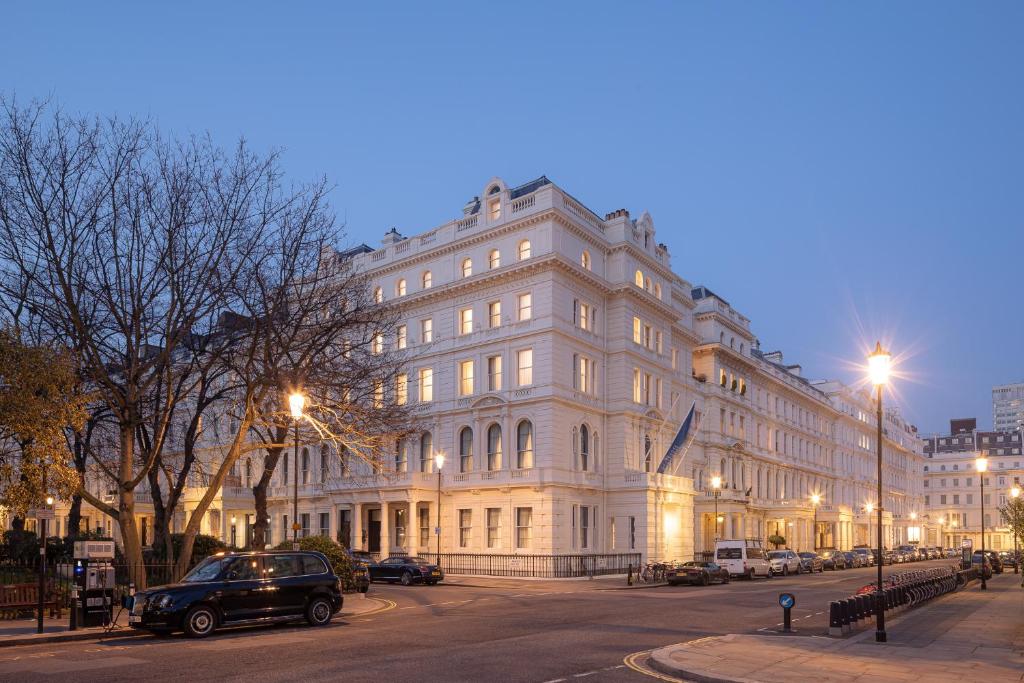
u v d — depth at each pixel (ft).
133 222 92.68
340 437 110.42
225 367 107.04
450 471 187.21
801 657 57.41
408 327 201.87
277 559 77.51
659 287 209.77
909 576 102.99
